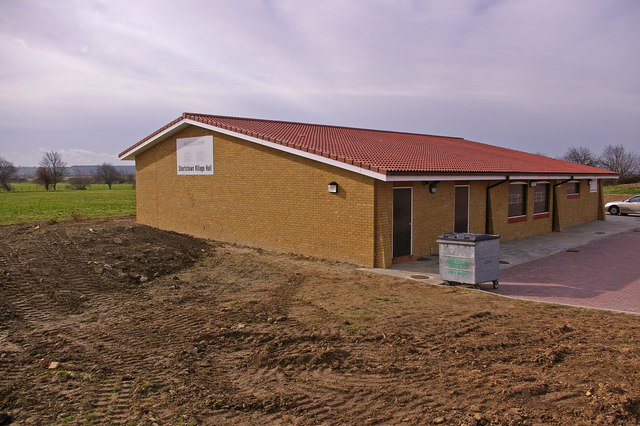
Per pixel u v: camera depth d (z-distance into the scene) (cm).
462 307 872
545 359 614
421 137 2502
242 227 1588
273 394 526
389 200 1214
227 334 716
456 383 549
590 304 909
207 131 1692
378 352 647
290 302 902
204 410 488
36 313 809
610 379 553
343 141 1655
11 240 1254
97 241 1262
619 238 1855
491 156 2044
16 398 504
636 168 5878
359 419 473
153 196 1981
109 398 510
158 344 674
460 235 1034
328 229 1314
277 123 2000
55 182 8244
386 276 1128
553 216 2048
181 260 1261
